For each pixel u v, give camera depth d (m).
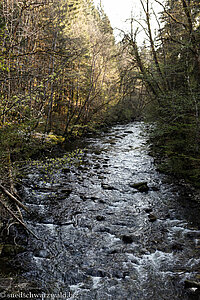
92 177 8.62
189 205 6.43
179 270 4.08
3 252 4.41
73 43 13.69
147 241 4.94
